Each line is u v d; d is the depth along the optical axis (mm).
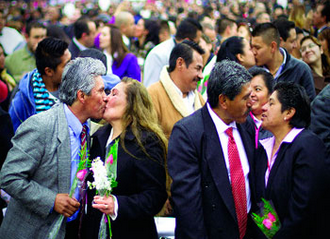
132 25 8477
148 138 3045
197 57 4066
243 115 2904
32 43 6723
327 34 5242
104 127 3320
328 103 3580
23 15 12180
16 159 2938
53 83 4195
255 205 3020
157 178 3039
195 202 2818
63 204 2941
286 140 2904
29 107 4242
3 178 2936
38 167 3006
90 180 3195
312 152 2811
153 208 3012
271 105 2994
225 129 2949
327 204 2885
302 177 2785
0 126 3758
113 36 6191
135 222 3057
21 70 6758
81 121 3119
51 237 2920
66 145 3021
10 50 8000
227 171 2912
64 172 3010
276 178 2893
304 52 5652
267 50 4625
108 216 2959
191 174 2861
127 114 3100
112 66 6273
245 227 2959
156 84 4211
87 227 3152
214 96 2914
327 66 5312
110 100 3100
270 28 4602
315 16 7586
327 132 3574
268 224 2848
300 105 2947
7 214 3133
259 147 3090
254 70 3648
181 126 2969
